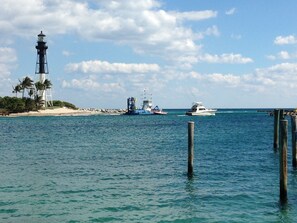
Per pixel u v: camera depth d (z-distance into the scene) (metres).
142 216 19.55
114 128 99.06
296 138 31.44
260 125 107.44
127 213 20.03
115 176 29.89
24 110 184.12
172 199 22.73
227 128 93.38
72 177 29.50
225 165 34.97
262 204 21.70
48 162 37.59
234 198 22.92
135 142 60.34
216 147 50.16
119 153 45.50
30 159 39.88
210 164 35.59
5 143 58.22
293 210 20.62
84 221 18.80
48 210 20.50
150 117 181.38
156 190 25.03
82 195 23.69
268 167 33.78
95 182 27.58
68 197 23.20
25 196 23.44
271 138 63.38
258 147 49.69
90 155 43.44
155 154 44.41
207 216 19.58
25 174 30.80
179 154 44.38
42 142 60.09
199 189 25.27
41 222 18.61
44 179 28.67
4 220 18.89
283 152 21.62
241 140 60.06
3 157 41.53
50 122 131.50
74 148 51.25
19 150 48.62
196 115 187.50
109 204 21.66
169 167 34.25
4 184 26.91
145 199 22.73
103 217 19.39
